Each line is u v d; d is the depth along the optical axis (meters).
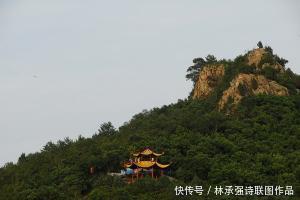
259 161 166.00
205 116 191.50
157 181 157.00
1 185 176.50
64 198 158.00
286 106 195.62
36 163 186.12
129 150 176.50
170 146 176.25
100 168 173.12
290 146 175.50
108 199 148.75
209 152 171.50
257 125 185.75
